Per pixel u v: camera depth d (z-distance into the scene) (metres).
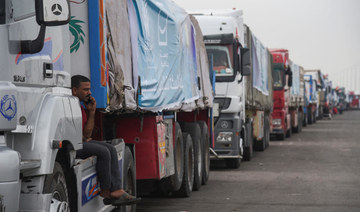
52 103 10.84
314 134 73.31
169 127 20.58
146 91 17.45
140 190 21.03
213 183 27.89
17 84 9.91
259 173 32.03
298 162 38.31
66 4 9.67
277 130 60.28
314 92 111.56
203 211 19.86
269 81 53.12
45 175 10.55
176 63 21.80
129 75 15.91
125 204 13.81
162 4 20.28
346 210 20.00
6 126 9.39
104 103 13.78
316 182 27.91
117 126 18.09
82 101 13.48
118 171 13.79
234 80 33.97
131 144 16.89
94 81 13.81
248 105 37.78
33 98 10.45
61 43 11.70
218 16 34.66
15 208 9.44
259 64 44.44
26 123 10.16
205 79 28.41
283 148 50.69
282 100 60.03
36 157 10.34
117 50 14.88
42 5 9.53
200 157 26.27
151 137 18.19
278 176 30.52
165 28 20.39
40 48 10.11
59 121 10.97
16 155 9.47
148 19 18.17
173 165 20.92
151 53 18.31
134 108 16.17
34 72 10.48
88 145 13.27
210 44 34.38
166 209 20.27
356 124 105.62
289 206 20.86
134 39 16.47
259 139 44.84
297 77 76.75
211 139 29.55
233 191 24.98
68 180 11.89
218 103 33.72
